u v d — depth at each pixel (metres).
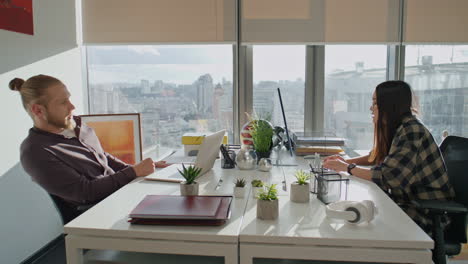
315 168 1.59
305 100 2.97
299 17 2.76
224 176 1.81
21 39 2.22
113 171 2.05
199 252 1.08
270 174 1.85
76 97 2.82
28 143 1.64
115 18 2.80
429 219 1.58
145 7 2.79
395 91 1.72
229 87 2.97
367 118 2.99
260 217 1.20
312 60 2.92
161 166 2.06
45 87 1.69
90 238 1.13
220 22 2.77
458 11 2.72
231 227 1.13
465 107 2.93
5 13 2.07
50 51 2.51
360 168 1.71
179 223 1.15
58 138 1.75
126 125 2.47
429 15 2.73
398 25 2.74
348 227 1.12
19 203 2.25
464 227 1.56
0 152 2.08
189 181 1.43
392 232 1.08
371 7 2.73
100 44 2.83
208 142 1.73
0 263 2.09
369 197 1.43
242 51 2.88
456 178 1.68
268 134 2.11
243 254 1.07
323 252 1.04
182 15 2.78
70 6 2.74
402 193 1.64
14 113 2.19
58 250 2.55
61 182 1.61
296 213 1.25
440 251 1.44
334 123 2.99
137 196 1.47
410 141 1.61
